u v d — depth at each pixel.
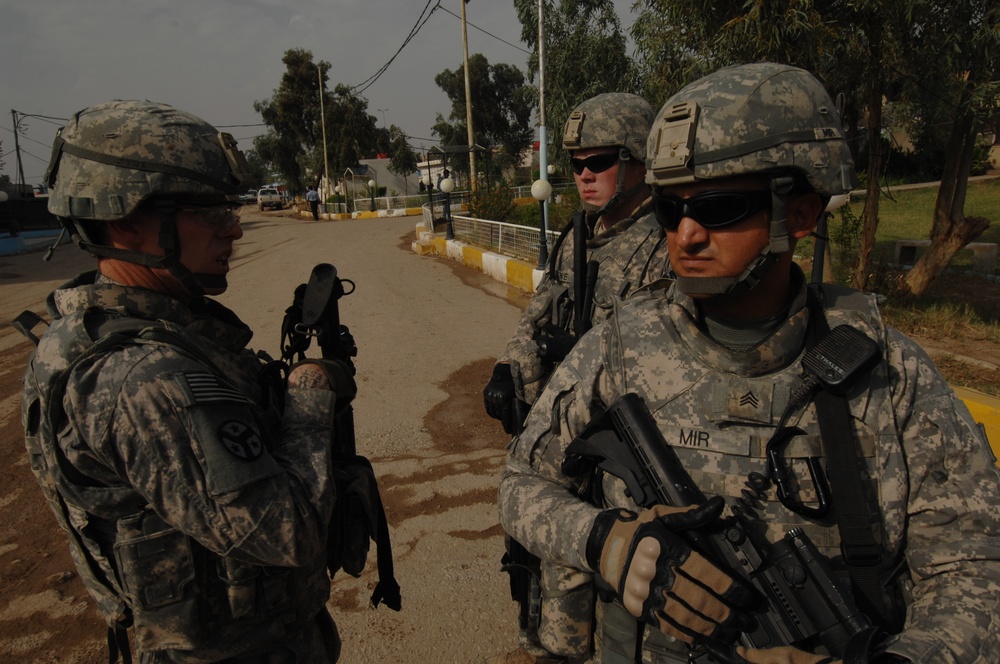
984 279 10.09
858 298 1.36
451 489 4.56
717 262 1.23
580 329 2.65
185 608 1.49
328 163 46.59
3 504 4.66
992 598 1.12
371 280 12.92
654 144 1.24
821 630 1.12
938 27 6.61
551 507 1.41
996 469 1.23
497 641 3.14
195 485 1.38
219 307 1.80
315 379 1.71
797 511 1.23
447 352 7.73
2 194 23.30
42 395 1.41
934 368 1.29
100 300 1.54
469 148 20.55
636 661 1.46
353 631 3.24
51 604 3.50
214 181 1.57
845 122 8.11
